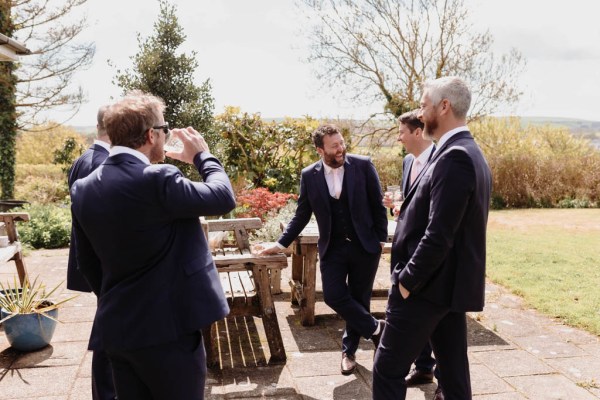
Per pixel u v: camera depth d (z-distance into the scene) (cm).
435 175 228
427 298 240
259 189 749
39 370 371
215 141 1047
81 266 210
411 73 1716
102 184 188
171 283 188
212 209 190
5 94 1311
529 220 1194
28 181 1633
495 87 1695
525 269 673
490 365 382
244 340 430
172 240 191
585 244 864
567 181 1491
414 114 341
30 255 770
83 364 381
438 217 225
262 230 625
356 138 1741
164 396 192
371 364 384
